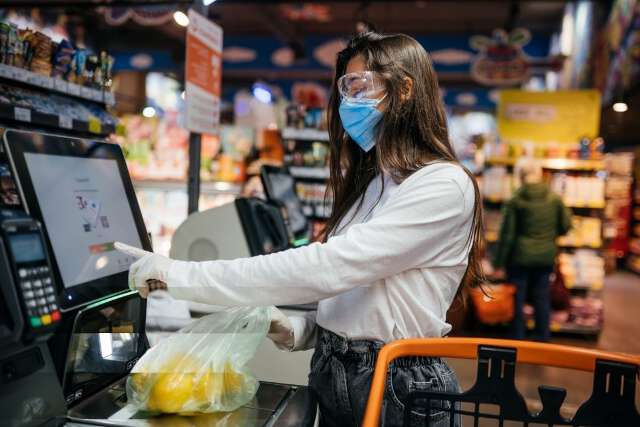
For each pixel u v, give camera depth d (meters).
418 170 1.26
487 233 6.44
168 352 1.15
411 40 1.34
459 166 1.27
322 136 4.52
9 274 0.87
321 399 1.33
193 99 2.75
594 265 6.09
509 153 6.41
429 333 1.27
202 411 1.12
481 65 9.39
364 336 1.26
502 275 6.21
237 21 12.22
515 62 9.32
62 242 1.13
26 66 1.77
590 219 6.21
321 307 1.37
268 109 7.14
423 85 1.31
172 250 2.54
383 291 1.25
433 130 1.31
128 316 1.38
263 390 1.30
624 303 8.03
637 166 12.33
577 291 6.20
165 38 12.09
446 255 1.25
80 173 1.25
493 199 6.41
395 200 1.21
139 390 1.11
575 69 9.53
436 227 1.19
